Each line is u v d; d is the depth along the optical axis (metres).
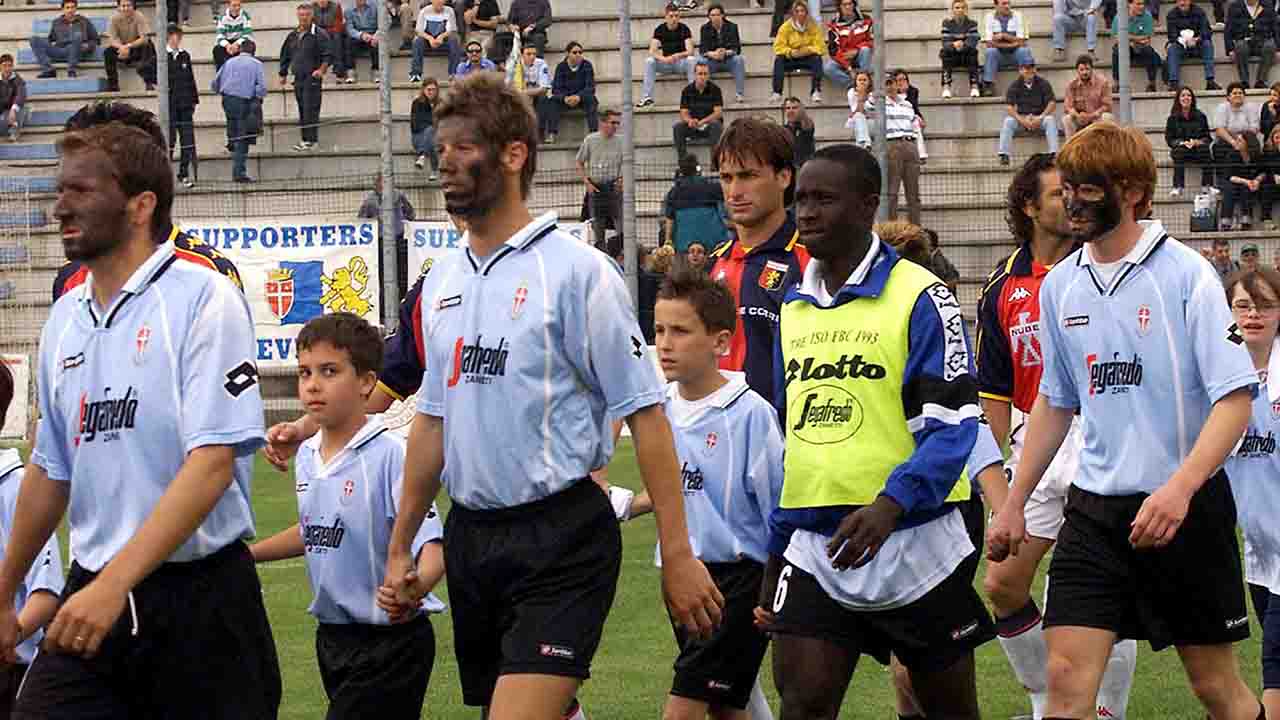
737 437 6.94
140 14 31.09
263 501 16.61
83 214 5.31
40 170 29.09
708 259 7.66
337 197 26.16
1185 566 6.29
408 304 6.90
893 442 6.06
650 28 30.84
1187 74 29.34
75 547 5.55
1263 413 7.26
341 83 29.55
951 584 6.10
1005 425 8.24
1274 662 7.24
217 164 28.27
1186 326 6.21
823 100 28.70
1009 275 8.15
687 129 26.78
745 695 7.00
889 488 5.77
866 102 25.86
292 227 22.64
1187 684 9.10
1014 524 6.62
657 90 29.27
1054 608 6.43
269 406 22.55
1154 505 5.93
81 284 5.69
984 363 8.26
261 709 5.64
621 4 19.92
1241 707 6.49
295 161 28.44
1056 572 6.46
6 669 6.70
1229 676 6.48
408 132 28.69
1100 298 6.36
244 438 5.32
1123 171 6.24
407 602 5.98
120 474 5.41
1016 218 8.05
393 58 30.11
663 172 26.36
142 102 30.48
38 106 30.48
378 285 22.67
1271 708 7.21
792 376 6.25
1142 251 6.28
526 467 5.43
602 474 7.61
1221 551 6.32
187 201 26.66
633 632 10.60
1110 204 6.25
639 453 5.50
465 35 30.00
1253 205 25.72
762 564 6.94
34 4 33.72
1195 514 6.28
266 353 22.70
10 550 5.72
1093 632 6.33
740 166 7.29
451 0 29.94
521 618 5.42
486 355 5.46
